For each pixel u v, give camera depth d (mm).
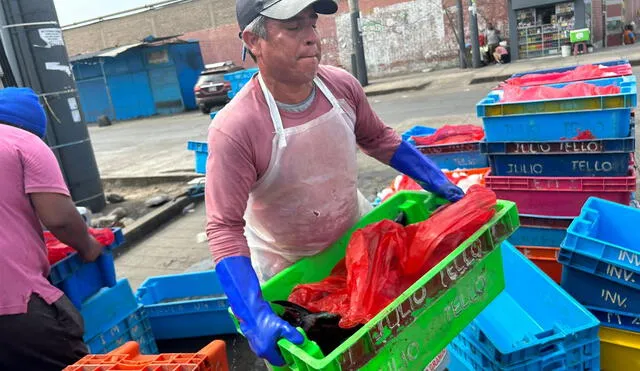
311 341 1423
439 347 1632
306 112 1870
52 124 6766
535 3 16375
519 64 16188
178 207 7141
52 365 2262
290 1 1585
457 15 17891
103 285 3090
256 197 1964
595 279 2457
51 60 6594
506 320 2461
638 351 2371
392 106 12781
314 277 2041
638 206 3369
